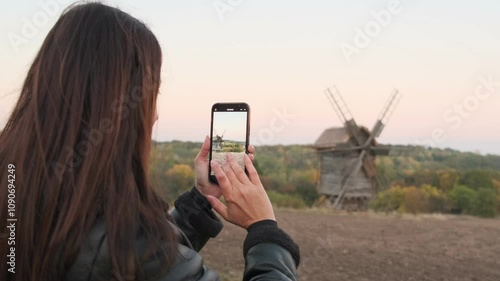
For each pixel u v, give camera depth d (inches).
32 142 53.5
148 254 50.6
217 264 498.9
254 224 61.1
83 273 50.7
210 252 561.9
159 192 58.3
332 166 1441.9
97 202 52.5
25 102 58.1
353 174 1409.9
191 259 53.0
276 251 57.6
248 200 61.8
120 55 55.7
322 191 1460.4
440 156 2070.6
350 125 1423.5
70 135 52.9
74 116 53.2
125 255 49.9
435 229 906.1
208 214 74.8
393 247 702.5
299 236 772.6
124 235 50.6
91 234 51.3
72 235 50.8
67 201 51.8
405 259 617.3
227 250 577.6
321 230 850.8
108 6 59.1
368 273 531.2
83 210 51.3
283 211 1199.6
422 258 629.9
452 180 1772.9
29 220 52.0
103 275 50.6
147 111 57.3
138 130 56.9
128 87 56.0
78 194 51.4
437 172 1813.5
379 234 825.5
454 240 789.2
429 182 1769.2
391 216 1145.4
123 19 58.1
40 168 52.4
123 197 52.2
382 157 1486.2
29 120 54.0
